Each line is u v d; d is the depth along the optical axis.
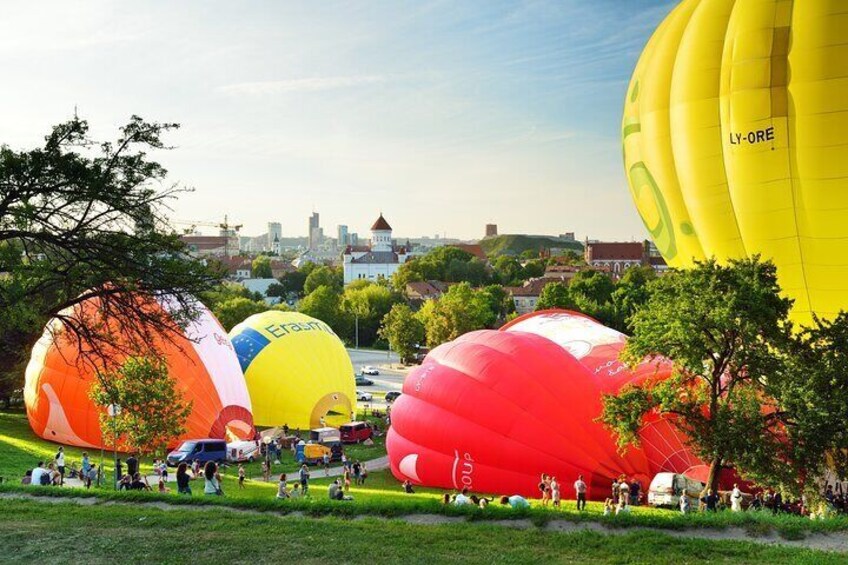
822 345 30.48
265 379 60.88
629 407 31.91
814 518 20.83
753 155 38.12
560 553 17.94
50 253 23.83
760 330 30.12
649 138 43.56
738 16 39.38
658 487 33.31
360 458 52.31
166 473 40.56
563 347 43.09
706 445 29.86
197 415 50.03
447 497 31.38
